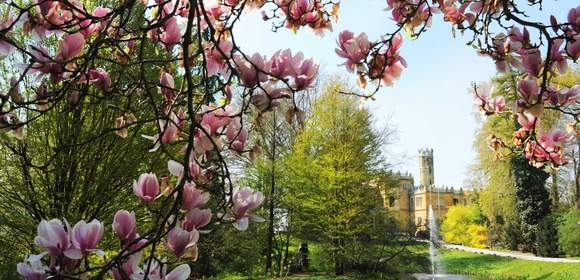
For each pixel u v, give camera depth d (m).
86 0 7.96
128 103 1.92
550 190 33.69
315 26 2.29
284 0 2.28
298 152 18.27
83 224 1.26
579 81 16.14
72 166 7.79
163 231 1.50
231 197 1.61
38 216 7.90
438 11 2.44
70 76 1.78
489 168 31.56
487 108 2.67
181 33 2.09
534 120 2.50
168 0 1.85
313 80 1.71
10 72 7.41
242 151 1.78
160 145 1.67
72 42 1.68
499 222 38.62
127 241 1.39
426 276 23.03
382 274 19.97
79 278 1.23
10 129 1.68
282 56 1.69
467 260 31.50
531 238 32.41
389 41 2.12
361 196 18.66
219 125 1.75
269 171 18.38
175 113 1.90
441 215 68.81
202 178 1.71
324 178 17.75
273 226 19.08
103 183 7.97
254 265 18.92
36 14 1.69
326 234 18.66
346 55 2.10
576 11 1.85
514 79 2.08
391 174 19.38
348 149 17.91
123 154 8.18
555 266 24.67
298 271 21.06
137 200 8.13
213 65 1.86
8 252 7.95
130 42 2.31
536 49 1.95
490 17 2.23
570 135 2.63
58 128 7.46
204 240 13.94
